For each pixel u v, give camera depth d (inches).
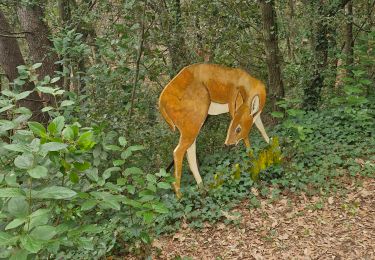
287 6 353.4
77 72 267.3
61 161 99.9
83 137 101.5
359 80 336.2
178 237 221.1
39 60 352.5
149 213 131.3
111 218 186.7
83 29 318.3
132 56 285.6
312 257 198.2
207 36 299.6
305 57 334.6
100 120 252.5
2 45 352.2
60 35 276.4
